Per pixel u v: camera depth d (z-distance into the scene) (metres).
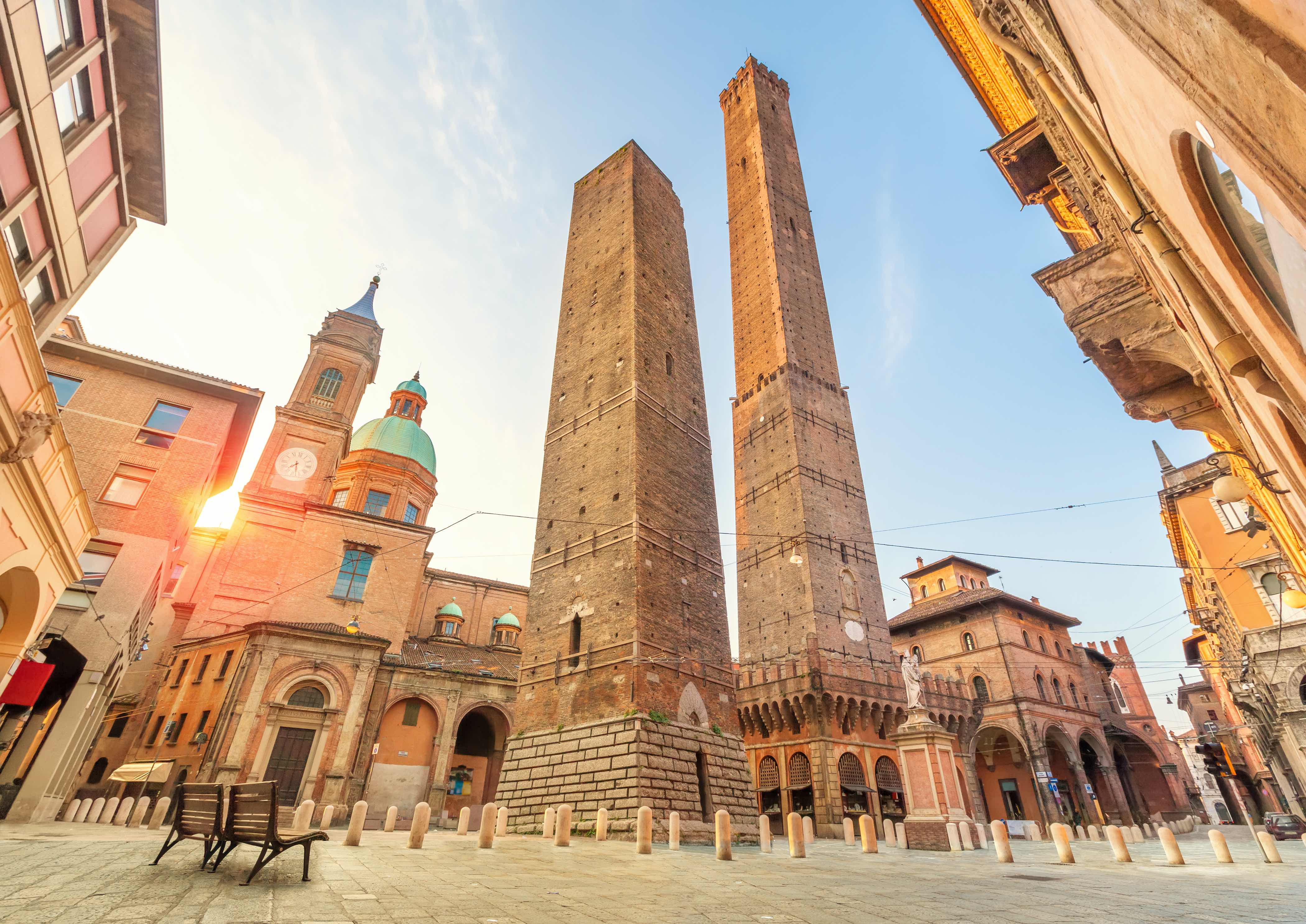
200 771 30.78
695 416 38.28
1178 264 5.95
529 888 9.85
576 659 28.14
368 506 50.72
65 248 12.62
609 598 28.14
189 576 44.12
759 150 69.19
